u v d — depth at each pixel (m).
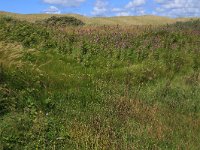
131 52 17.05
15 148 7.82
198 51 18.36
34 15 53.16
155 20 59.19
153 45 18.36
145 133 8.98
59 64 14.84
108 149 7.98
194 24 29.03
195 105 11.45
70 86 12.46
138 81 13.95
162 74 15.16
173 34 20.38
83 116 9.64
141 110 10.46
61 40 17.77
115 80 13.57
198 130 9.56
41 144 7.99
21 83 11.32
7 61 12.66
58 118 9.34
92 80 13.31
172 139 8.86
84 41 17.61
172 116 10.37
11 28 18.55
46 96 10.83
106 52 16.83
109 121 9.38
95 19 55.41
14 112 9.38
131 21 57.16
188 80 14.41
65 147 7.99
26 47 16.64
